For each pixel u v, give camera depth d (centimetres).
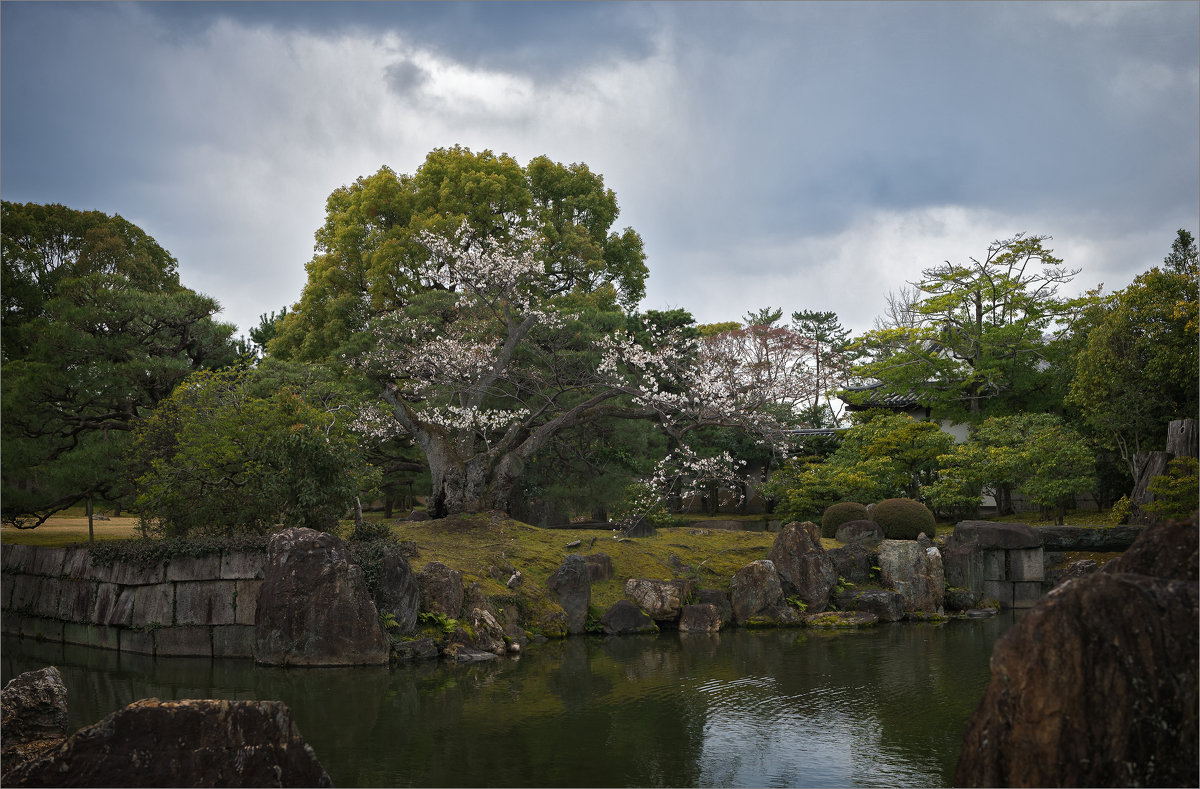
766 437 2039
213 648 1313
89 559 1473
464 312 2209
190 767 566
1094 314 2598
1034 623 480
